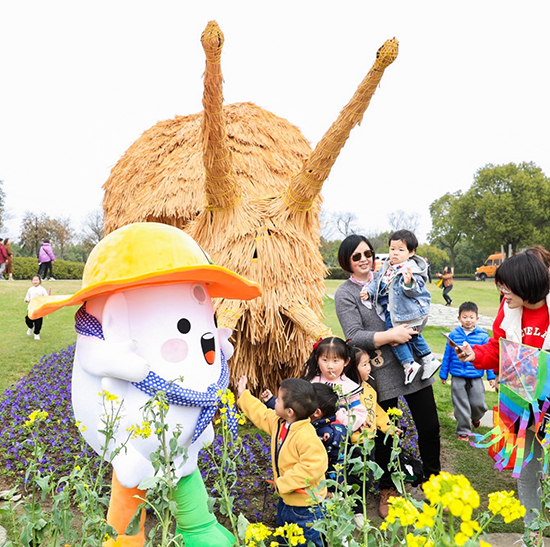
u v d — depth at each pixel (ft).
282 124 21.63
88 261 9.83
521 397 10.01
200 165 19.71
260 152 19.52
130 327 9.30
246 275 15.03
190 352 9.48
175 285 9.66
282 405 10.12
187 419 9.37
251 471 14.10
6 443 15.72
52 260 71.10
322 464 9.62
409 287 12.75
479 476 15.23
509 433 10.26
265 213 15.93
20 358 30.07
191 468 9.62
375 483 13.52
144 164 21.85
